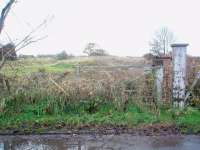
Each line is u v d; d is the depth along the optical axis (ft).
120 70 35.06
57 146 25.03
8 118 31.53
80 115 32.68
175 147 24.43
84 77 34.81
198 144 25.17
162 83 34.60
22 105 32.94
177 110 32.89
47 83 33.78
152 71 34.76
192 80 34.81
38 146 25.11
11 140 26.76
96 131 28.89
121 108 33.47
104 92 33.83
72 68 38.09
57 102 33.30
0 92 32.73
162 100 34.24
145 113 32.89
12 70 33.83
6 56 33.32
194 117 31.83
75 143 25.72
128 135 27.78
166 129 29.09
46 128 29.66
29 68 36.01
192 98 34.53
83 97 33.68
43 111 32.89
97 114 32.55
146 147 24.48
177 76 34.30
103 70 35.14
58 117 31.89
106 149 24.08
